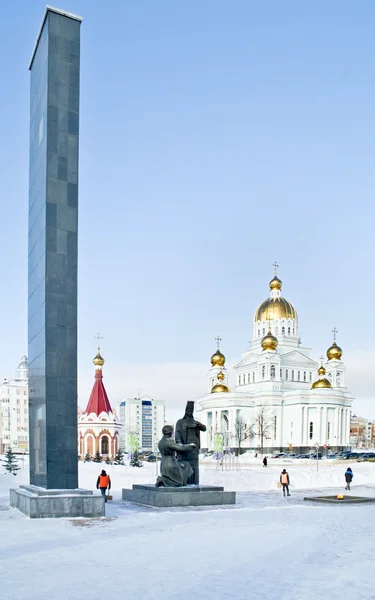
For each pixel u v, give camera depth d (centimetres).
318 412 14412
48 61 3538
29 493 3372
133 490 4166
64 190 3488
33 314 3691
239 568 1903
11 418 16438
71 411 3347
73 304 3425
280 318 16238
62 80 3566
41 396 3400
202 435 15938
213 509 3666
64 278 3419
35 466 3556
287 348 16062
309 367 16125
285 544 2348
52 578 1758
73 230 3481
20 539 2422
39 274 3541
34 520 3006
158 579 1752
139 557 2059
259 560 2028
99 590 1628
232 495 3981
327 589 1658
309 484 6525
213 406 15488
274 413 14812
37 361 3534
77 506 3152
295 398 14525
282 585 1695
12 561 1991
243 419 14925
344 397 14812
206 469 8500
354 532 2709
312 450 14250
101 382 11956
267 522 3048
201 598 1558
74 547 2245
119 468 7062
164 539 2436
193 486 3962
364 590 1650
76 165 3544
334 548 2278
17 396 16588
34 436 3594
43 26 3694
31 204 3900
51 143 3491
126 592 1609
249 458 12581
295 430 14475
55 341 3350
